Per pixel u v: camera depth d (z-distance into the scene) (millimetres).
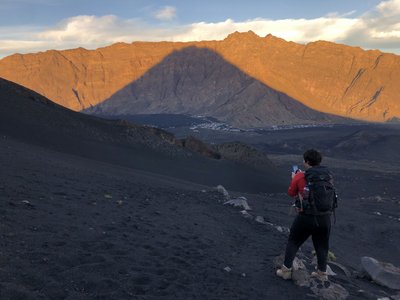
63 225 9273
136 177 31312
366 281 9914
